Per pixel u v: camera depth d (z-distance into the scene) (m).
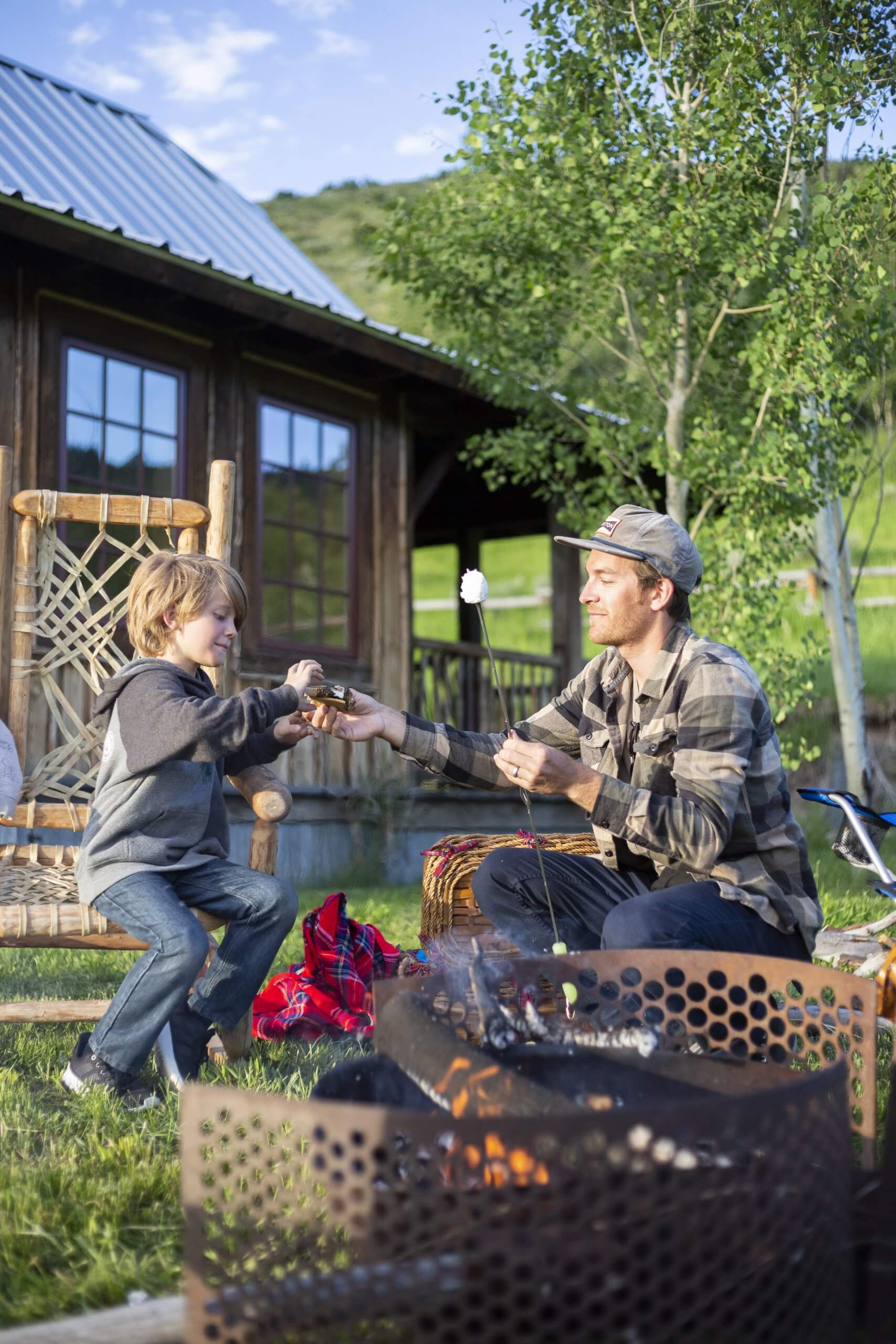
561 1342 1.21
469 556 12.77
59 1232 1.83
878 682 13.40
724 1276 1.26
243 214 9.76
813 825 9.28
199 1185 1.32
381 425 9.08
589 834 3.40
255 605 8.04
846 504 20.55
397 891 7.43
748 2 6.22
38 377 6.84
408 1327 1.22
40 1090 2.62
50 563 3.30
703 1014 2.06
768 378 6.32
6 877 2.94
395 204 7.69
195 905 2.78
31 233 5.99
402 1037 1.58
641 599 2.55
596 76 6.77
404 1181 1.28
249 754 2.94
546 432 8.20
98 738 3.27
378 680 8.91
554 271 7.23
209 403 7.84
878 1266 1.42
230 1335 1.29
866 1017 1.79
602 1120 1.22
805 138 6.29
